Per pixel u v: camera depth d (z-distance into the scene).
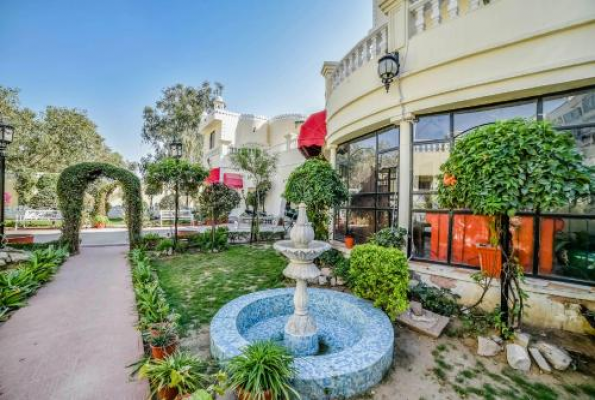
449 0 7.29
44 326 5.57
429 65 7.38
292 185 9.33
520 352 4.64
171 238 14.45
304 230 5.01
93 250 13.91
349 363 3.99
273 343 4.07
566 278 6.07
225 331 4.80
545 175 4.18
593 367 4.58
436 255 7.85
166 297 7.59
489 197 4.51
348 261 8.62
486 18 6.53
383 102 8.69
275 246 5.14
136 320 5.90
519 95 6.52
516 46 6.20
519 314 5.21
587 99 5.97
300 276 4.98
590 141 5.91
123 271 9.93
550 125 4.46
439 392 4.00
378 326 5.14
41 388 3.73
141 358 4.46
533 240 6.44
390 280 5.75
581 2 5.46
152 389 3.74
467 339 5.48
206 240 14.55
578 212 5.96
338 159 12.46
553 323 5.75
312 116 14.65
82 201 12.99
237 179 24.73
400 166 8.31
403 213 8.23
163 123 36.81
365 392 3.95
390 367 4.54
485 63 6.60
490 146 4.58
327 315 6.52
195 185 14.48
